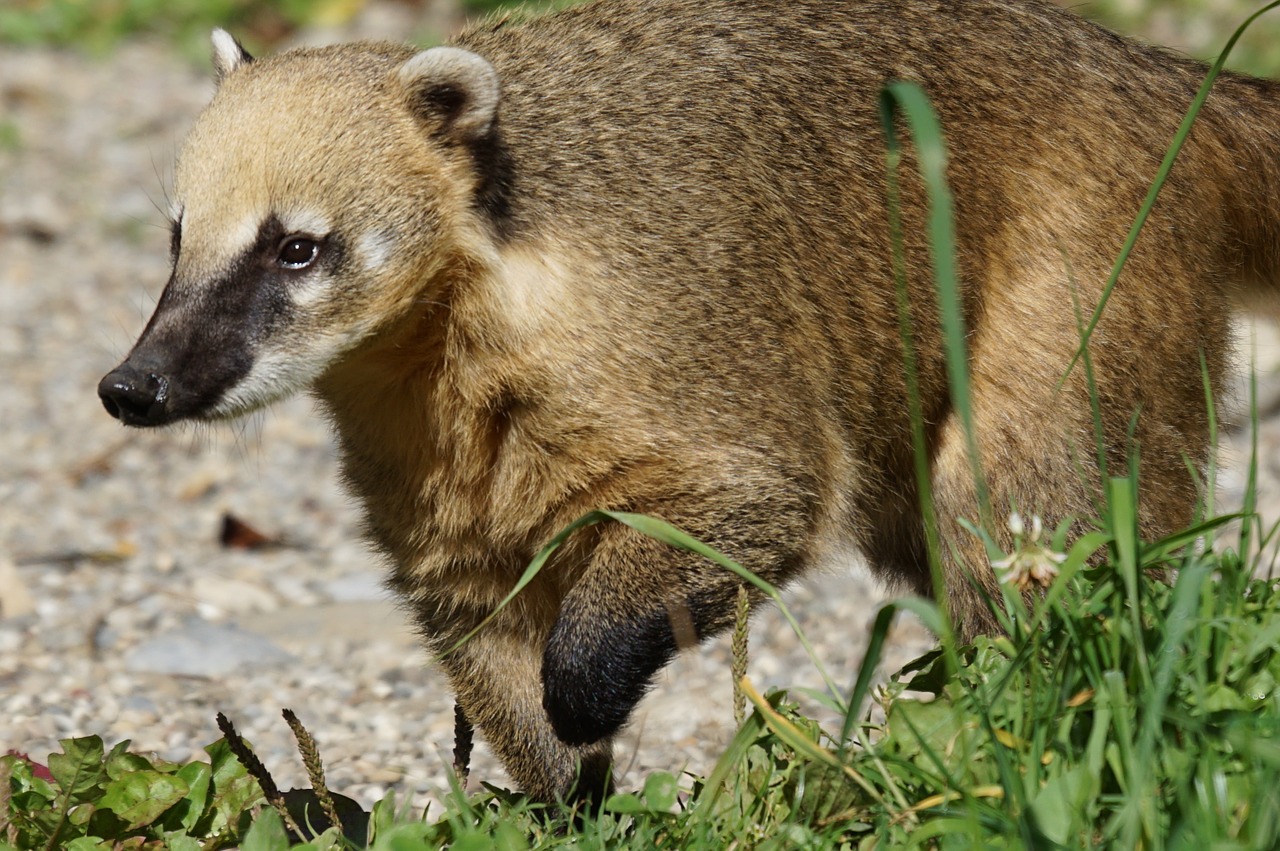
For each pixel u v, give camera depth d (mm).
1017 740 6207
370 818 7227
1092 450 8945
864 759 6398
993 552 6637
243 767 7379
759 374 8430
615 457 8148
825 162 9023
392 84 8320
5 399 17094
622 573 8133
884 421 9273
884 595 11367
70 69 27688
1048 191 9055
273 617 12195
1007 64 9258
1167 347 9133
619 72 8883
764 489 8297
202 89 26531
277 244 8055
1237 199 9750
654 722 10031
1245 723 5906
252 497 15023
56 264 20766
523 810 7246
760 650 11305
